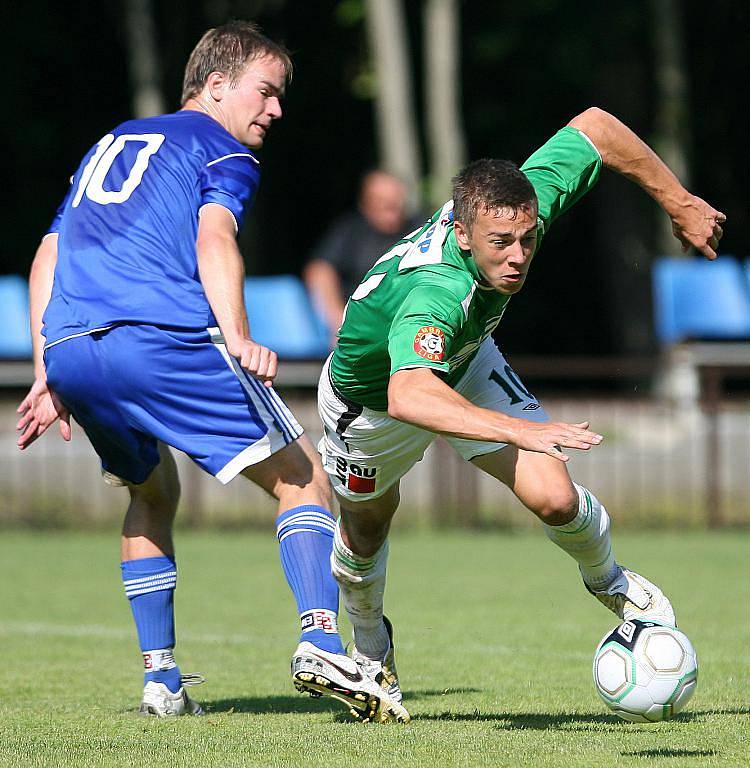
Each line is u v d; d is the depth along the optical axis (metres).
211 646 24.52
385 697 16.38
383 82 62.56
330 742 15.14
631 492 49.00
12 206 84.06
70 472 50.28
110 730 16.16
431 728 16.12
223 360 16.56
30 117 83.75
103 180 17.19
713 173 78.06
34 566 38.91
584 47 77.06
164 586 17.81
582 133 16.67
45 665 22.33
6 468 50.16
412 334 13.82
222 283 16.08
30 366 53.09
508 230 14.00
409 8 80.50
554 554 41.25
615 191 75.44
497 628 26.45
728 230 78.50
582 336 88.06
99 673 21.45
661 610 16.14
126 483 17.70
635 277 75.25
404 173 62.38
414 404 13.30
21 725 16.56
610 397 55.91
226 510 49.03
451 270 14.52
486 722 16.62
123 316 16.44
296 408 49.84
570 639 24.97
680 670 15.20
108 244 16.81
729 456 48.69
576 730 15.94
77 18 82.69
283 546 16.84
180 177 16.92
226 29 18.09
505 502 48.94
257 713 17.69
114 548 43.81
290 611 29.72
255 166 17.20
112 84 84.81
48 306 17.09
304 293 54.00
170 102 73.75
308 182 89.31
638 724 16.20
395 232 39.41
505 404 16.94
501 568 37.56
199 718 17.14
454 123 63.44
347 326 15.71
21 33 81.00
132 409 16.61
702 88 76.62
